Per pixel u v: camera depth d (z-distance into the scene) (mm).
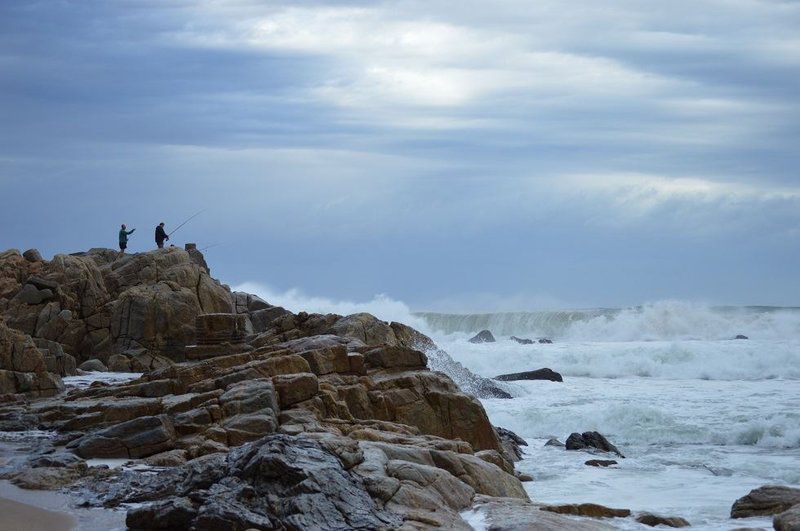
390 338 33250
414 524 12258
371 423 20188
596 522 13383
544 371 44844
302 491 12398
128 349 37656
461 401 22344
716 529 13867
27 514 13562
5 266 40062
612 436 29578
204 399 20734
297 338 32219
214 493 12688
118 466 17391
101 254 45844
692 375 46688
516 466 23125
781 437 28250
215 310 40812
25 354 27203
